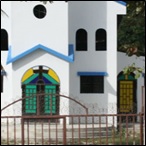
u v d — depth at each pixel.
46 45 27.86
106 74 29.59
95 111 29.33
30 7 27.77
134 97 32.78
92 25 29.55
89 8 29.53
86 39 29.66
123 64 32.44
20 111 27.64
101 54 29.70
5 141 24.41
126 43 32.75
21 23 27.80
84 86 29.73
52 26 27.88
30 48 27.72
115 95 29.70
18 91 27.81
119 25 34.44
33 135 25.36
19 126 26.72
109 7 29.55
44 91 27.81
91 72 29.55
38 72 27.88
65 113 27.55
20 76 27.81
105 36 29.73
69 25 29.38
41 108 27.45
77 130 25.84
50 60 27.81
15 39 27.77
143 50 30.19
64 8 27.86
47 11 27.81
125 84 32.75
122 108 32.16
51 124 26.95
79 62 29.58
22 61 27.78
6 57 29.19
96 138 25.73
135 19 31.56
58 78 27.81
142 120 19.84
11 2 27.70
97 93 29.69
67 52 27.98
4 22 29.22
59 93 27.72
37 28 27.83
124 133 27.12
